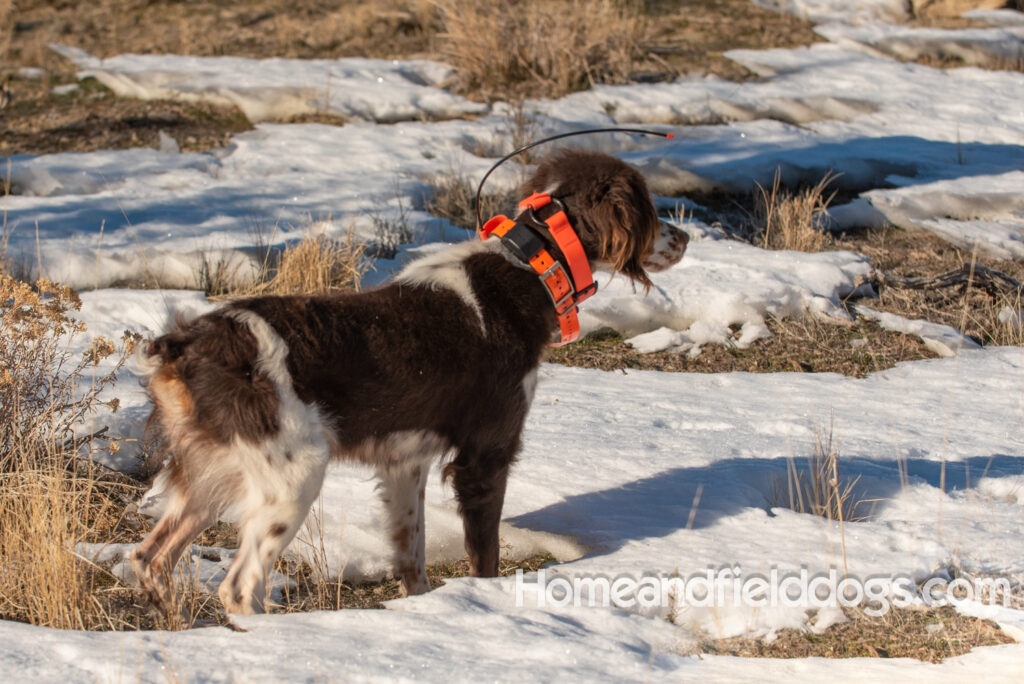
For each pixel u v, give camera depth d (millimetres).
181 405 3332
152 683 2760
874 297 7012
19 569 3572
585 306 6531
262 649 2977
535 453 4762
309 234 7430
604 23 12570
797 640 3238
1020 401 5441
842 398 5504
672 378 5867
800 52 13094
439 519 4379
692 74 12188
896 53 13219
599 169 4008
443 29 13398
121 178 9039
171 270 7102
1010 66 12859
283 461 3301
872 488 4391
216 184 8914
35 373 4672
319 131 10359
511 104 10805
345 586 4008
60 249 7215
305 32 13625
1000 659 3023
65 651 2945
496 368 3691
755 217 8648
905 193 8820
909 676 2908
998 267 7594
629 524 4090
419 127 10398
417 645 3031
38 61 12531
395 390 3488
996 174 9398
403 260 7262
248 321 3355
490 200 8477
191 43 13211
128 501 4457
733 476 4473
